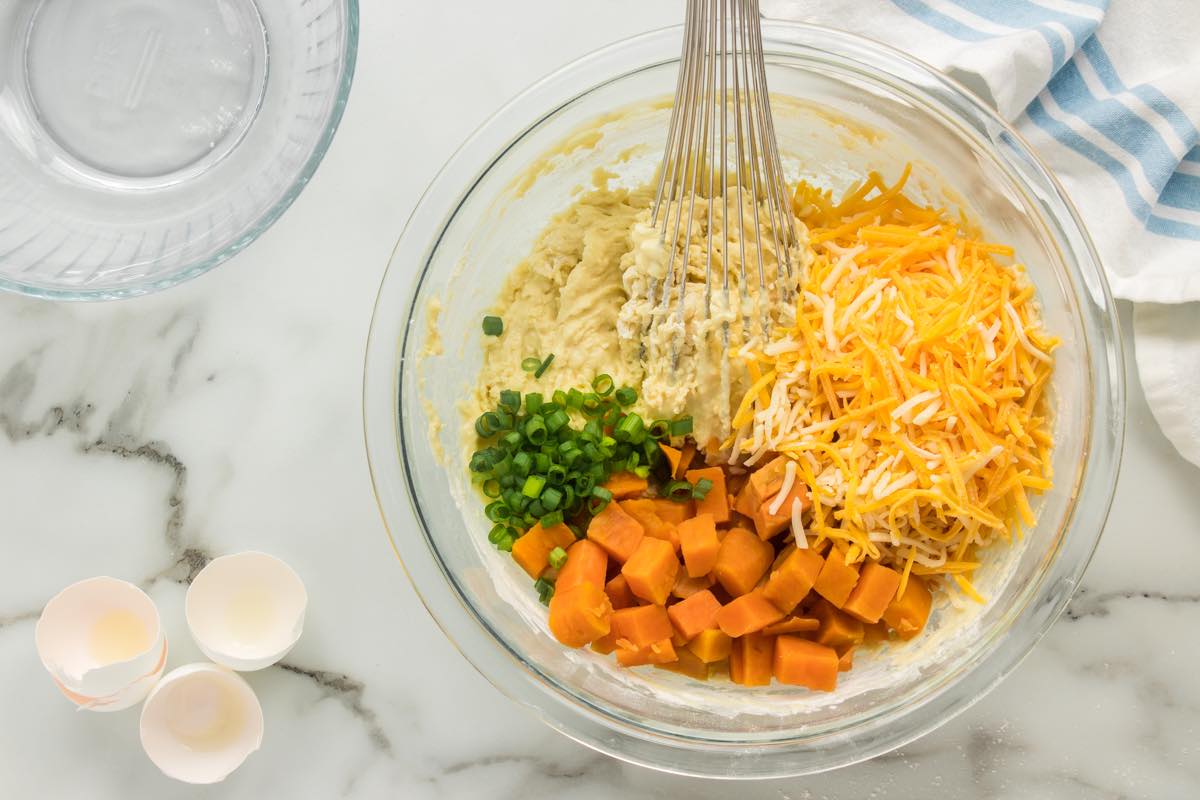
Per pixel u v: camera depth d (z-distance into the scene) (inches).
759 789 23.2
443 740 23.5
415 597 23.5
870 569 21.4
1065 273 21.9
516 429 22.3
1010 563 22.0
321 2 24.1
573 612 21.5
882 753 21.5
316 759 23.5
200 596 23.0
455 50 23.8
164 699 22.7
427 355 22.8
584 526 22.5
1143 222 22.7
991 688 21.4
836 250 22.2
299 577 23.2
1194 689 23.1
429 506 22.5
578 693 22.1
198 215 24.1
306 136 23.8
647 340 22.1
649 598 21.7
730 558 21.8
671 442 22.1
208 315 23.8
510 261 23.3
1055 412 22.0
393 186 23.8
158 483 23.8
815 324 21.7
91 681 22.0
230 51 24.4
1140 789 23.0
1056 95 23.1
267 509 23.7
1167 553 23.3
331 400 23.8
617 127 22.9
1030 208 22.1
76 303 23.8
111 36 24.3
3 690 23.6
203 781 22.8
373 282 23.8
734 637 21.9
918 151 22.9
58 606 22.9
